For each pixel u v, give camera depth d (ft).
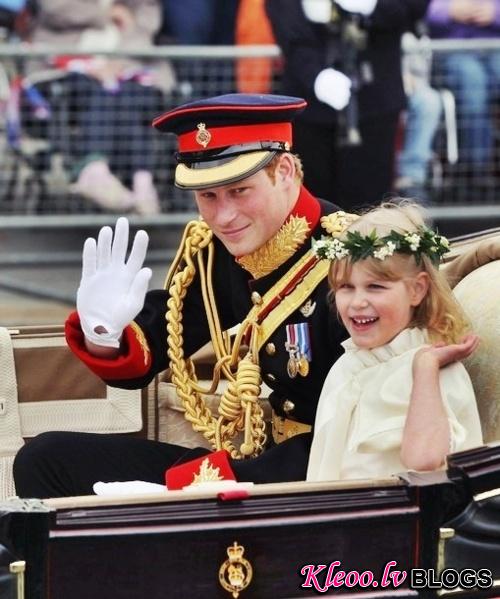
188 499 34.35
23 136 88.69
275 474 41.65
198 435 48.96
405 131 88.74
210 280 45.09
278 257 43.04
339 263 39.40
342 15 78.59
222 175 41.81
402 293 39.17
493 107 89.76
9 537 33.22
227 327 46.11
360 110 79.87
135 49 87.15
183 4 91.15
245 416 43.45
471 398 38.50
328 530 34.99
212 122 42.04
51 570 33.60
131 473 43.75
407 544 35.55
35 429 47.98
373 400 38.70
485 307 42.04
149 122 88.89
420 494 35.45
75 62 88.12
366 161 80.79
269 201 42.42
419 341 39.52
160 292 45.80
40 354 48.03
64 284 90.58
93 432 48.37
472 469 35.55
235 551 34.50
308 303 42.96
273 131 42.45
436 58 89.04
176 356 45.16
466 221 92.17
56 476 43.09
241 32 90.94
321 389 42.86
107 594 33.94
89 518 33.76
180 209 90.17
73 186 89.20
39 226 88.07
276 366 43.16
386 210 40.40
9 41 91.20
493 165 90.22
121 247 41.57
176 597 34.32
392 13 78.84
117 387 44.70
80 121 88.69
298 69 79.30
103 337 41.96
